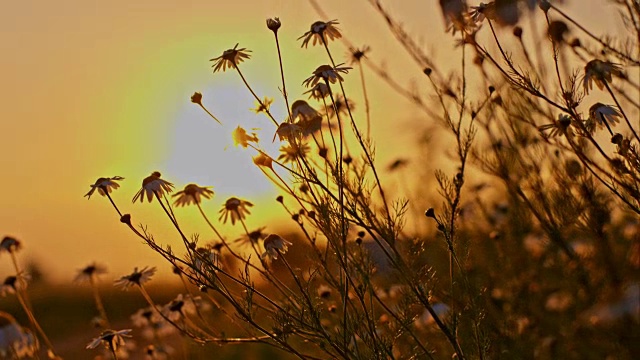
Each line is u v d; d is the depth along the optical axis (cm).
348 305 97
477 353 97
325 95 96
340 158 92
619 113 96
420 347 96
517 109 103
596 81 95
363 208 94
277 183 97
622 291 92
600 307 94
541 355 104
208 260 94
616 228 104
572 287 106
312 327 93
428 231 109
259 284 103
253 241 104
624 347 97
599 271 102
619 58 95
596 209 100
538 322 109
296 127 94
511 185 104
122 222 95
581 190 101
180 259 94
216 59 98
